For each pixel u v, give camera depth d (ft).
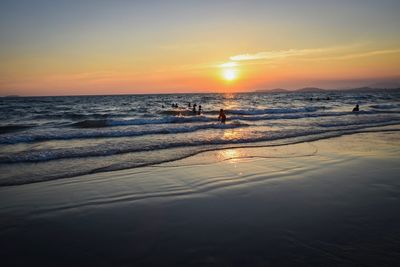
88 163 25.40
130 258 10.63
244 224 13.34
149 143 35.42
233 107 124.36
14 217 14.42
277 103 157.89
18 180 20.42
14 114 98.63
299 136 41.29
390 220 13.60
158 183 19.89
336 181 20.17
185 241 11.81
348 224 13.15
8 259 10.68
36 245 11.73
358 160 26.48
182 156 28.27
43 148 32.50
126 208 15.58
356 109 86.69
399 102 150.00
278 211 14.85
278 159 26.96
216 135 42.42
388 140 37.50
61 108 134.00
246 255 10.59
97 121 63.98
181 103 170.30
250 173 22.27
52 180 20.52
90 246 11.59
